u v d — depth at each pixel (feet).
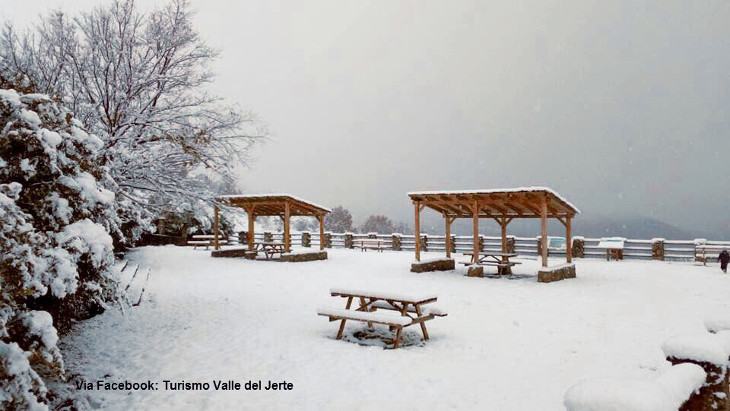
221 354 24.84
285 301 39.58
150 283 48.37
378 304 29.94
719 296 40.81
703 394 7.73
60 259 15.40
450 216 65.51
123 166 32.96
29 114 16.42
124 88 34.47
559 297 40.91
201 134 34.37
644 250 74.18
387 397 18.54
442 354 24.39
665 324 30.76
